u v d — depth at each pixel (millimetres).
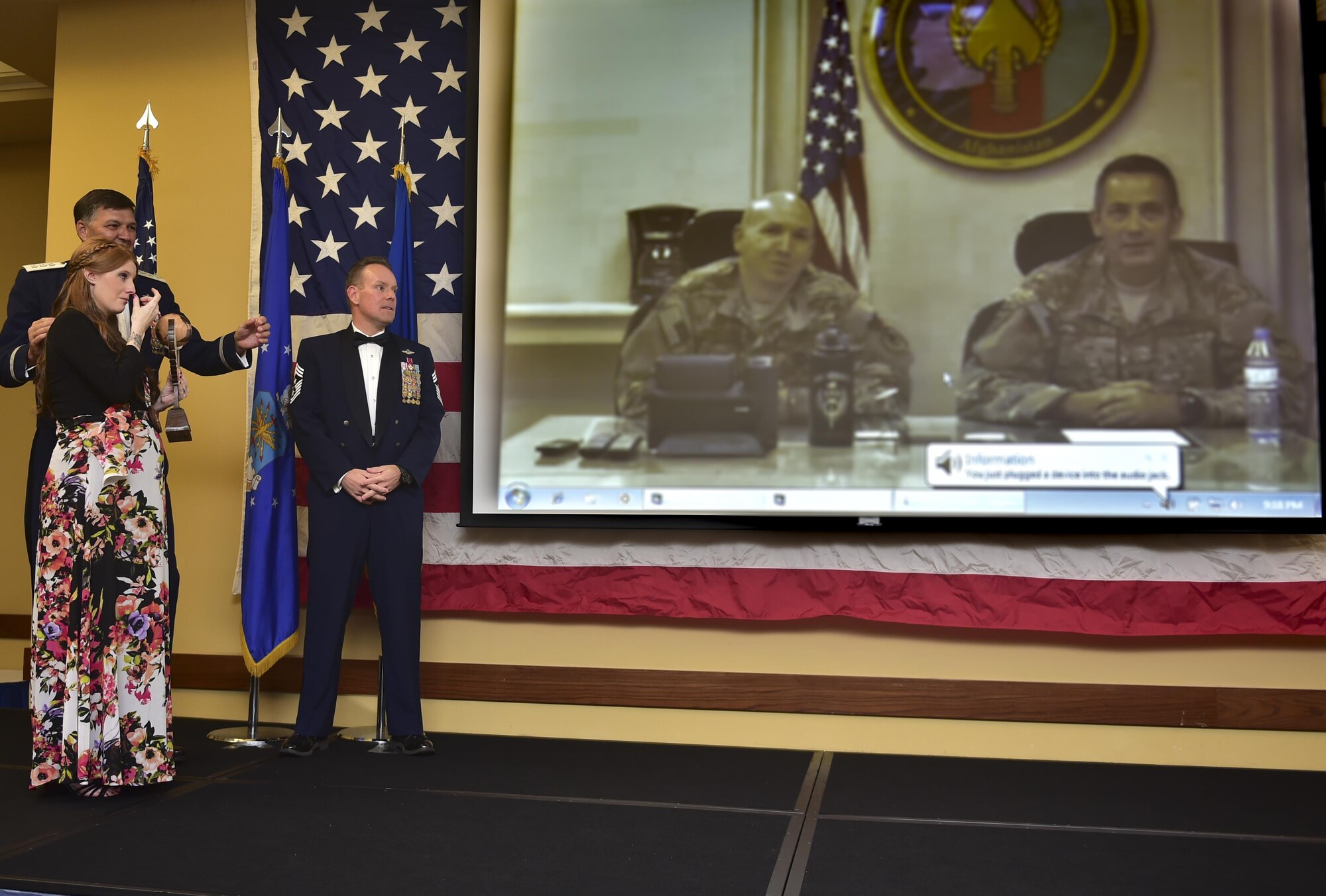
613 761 3428
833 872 2281
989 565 3588
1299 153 3455
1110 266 3529
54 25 4605
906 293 3637
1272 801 2963
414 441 3582
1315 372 3414
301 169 4164
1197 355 3475
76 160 4398
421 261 4031
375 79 4148
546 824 2654
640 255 3791
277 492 3752
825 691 3697
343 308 4082
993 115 3621
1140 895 2154
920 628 3670
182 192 4281
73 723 2793
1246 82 3490
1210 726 3490
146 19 4383
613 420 3773
